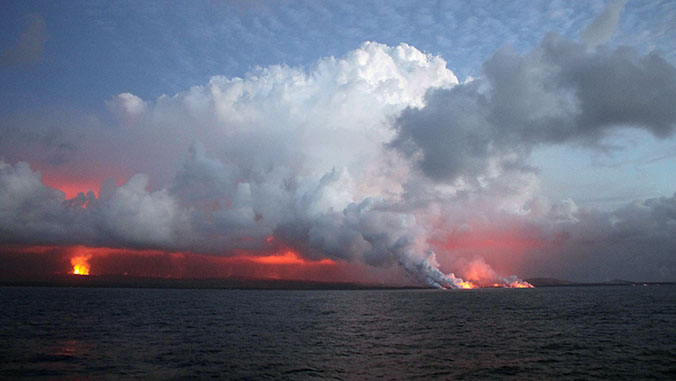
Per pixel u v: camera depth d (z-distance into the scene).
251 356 42.44
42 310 105.69
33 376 33.09
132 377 32.97
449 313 102.88
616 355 42.38
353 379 32.66
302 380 32.25
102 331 63.00
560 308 114.00
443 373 34.75
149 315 94.38
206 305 138.38
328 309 121.25
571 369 36.06
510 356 42.44
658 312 96.12
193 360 40.03
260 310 115.31
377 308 125.81
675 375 33.69
